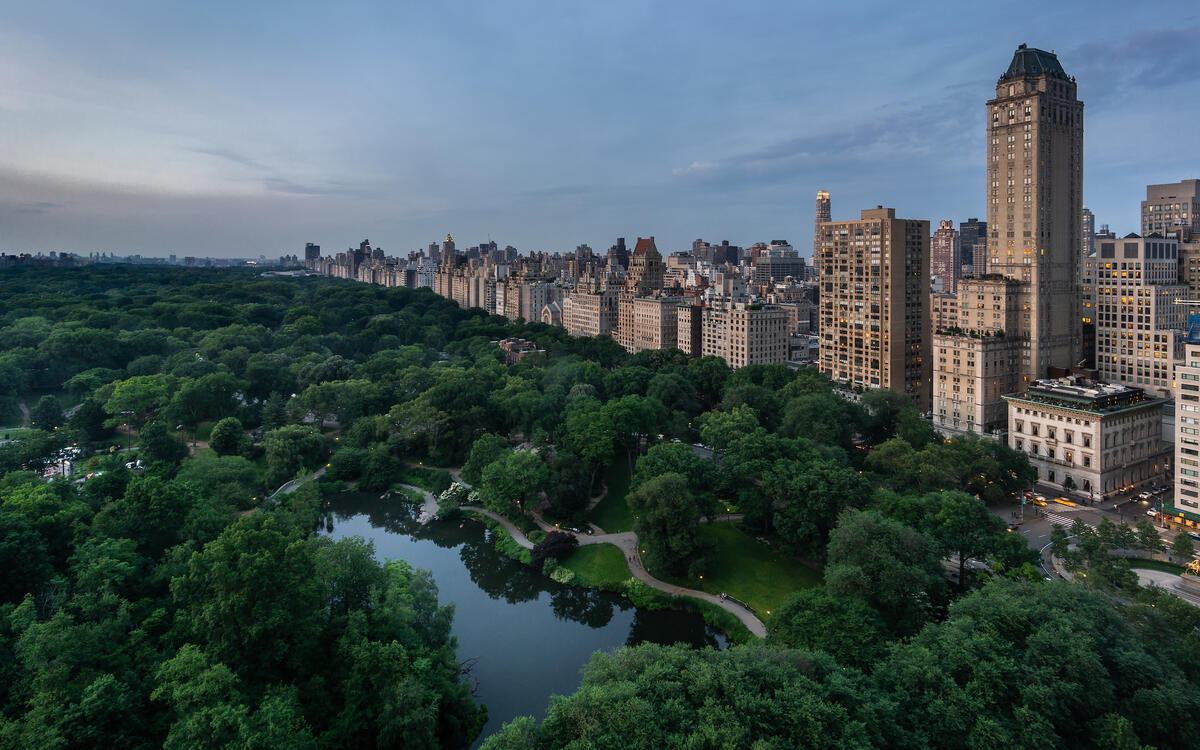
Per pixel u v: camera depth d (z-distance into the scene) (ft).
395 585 399.24
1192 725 282.36
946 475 584.40
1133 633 330.95
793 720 268.21
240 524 375.66
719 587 506.48
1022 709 280.51
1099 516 625.00
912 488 582.76
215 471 599.98
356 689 331.36
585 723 274.36
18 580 370.53
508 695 402.52
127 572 367.66
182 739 270.26
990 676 295.28
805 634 358.84
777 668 295.48
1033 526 602.44
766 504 557.74
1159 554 529.86
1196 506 566.77
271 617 330.95
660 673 300.61
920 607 390.42
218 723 265.95
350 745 320.70
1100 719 288.10
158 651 342.64
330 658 358.64
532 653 449.06
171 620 367.86
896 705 283.79
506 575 571.28
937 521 473.67
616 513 653.30
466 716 367.04
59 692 289.12
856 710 281.54
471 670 428.15
